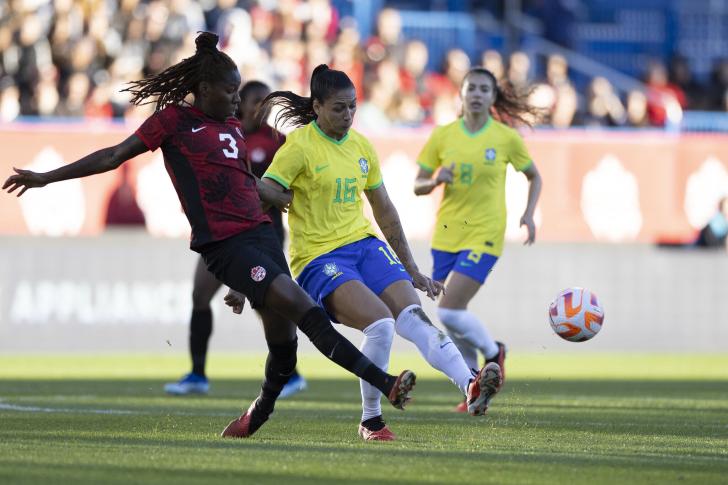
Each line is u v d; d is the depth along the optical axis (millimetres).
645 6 92000
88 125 58781
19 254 59094
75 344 59656
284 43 71938
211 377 45250
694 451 22844
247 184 22188
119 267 59906
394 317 23906
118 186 59812
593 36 90750
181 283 60406
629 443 24109
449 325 34562
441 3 86875
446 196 35031
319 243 24109
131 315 60062
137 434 24422
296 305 21359
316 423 27578
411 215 60938
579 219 62688
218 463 19453
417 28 84250
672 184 63281
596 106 72812
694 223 63688
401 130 61719
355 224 24484
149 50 70438
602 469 19594
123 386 40031
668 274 64375
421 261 60781
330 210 24203
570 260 63500
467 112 35094
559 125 71250
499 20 87000
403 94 70812
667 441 24641
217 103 22062
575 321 25938
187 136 21828
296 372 38656
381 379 20828
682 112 71188
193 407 31797
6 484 16969
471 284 34344
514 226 62625
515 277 63250
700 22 91750
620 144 62875
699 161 63469
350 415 30047
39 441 22922
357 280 23625
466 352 35188
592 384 43781
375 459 20250
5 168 58375
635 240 63344
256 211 22156
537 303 63469
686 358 60531
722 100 79562
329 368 52906
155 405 32406
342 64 72562
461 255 34562
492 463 20047
